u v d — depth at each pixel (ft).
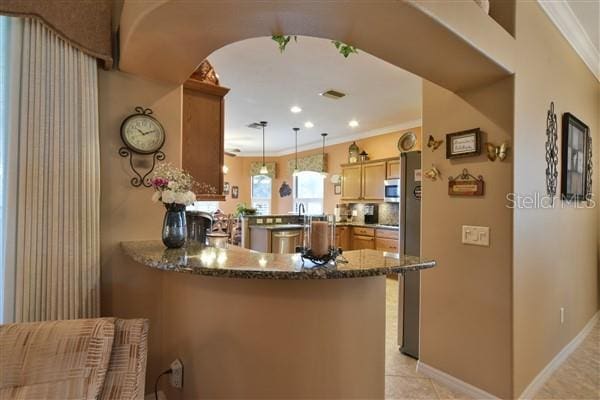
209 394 5.17
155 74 6.29
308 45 9.44
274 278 3.97
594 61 10.69
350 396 4.92
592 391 7.16
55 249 5.17
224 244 10.13
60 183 5.21
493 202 6.64
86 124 5.52
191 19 4.46
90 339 3.51
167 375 6.12
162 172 6.07
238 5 4.12
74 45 5.34
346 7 4.17
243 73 11.64
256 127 20.30
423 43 5.15
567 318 8.89
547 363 7.77
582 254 10.01
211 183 7.48
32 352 3.31
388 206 20.76
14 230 4.87
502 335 6.50
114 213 6.10
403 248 9.13
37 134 5.00
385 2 4.08
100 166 5.94
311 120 18.53
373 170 20.04
